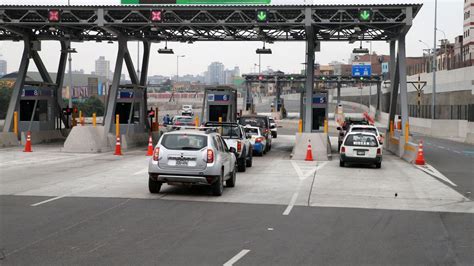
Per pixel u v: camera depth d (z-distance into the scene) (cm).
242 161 2311
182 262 865
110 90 3384
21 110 3659
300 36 3512
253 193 1669
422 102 8394
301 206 1448
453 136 6400
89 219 1215
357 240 1052
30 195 1550
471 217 1323
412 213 1372
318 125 4606
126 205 1407
